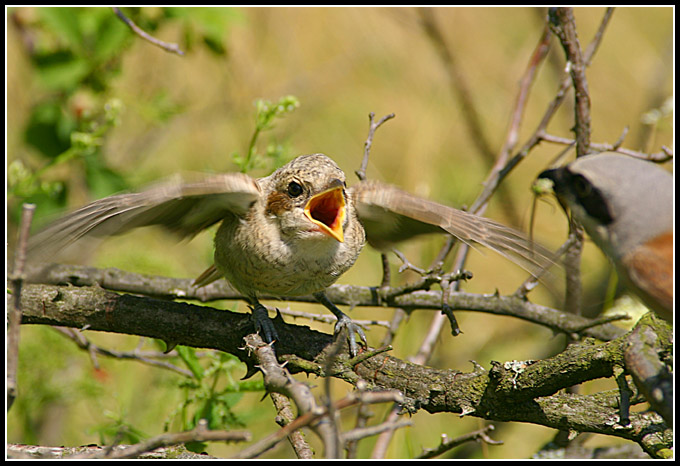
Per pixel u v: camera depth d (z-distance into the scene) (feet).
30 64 36.68
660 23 54.24
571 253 30.66
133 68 45.93
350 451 23.49
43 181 35.65
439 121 48.24
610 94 53.52
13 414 33.42
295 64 50.49
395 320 32.89
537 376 20.44
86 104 35.65
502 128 51.65
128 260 36.11
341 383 39.45
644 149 37.09
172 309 25.81
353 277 43.11
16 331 16.48
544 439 39.93
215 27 36.60
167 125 45.55
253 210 25.99
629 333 19.71
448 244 32.24
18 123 40.78
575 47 29.84
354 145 49.49
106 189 35.99
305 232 25.41
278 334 25.27
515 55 53.78
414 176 45.70
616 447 29.22
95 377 34.09
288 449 36.32
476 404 21.90
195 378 29.27
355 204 27.14
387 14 51.96
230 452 36.35
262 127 29.99
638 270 20.86
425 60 52.08
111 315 25.81
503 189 45.03
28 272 26.13
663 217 21.03
